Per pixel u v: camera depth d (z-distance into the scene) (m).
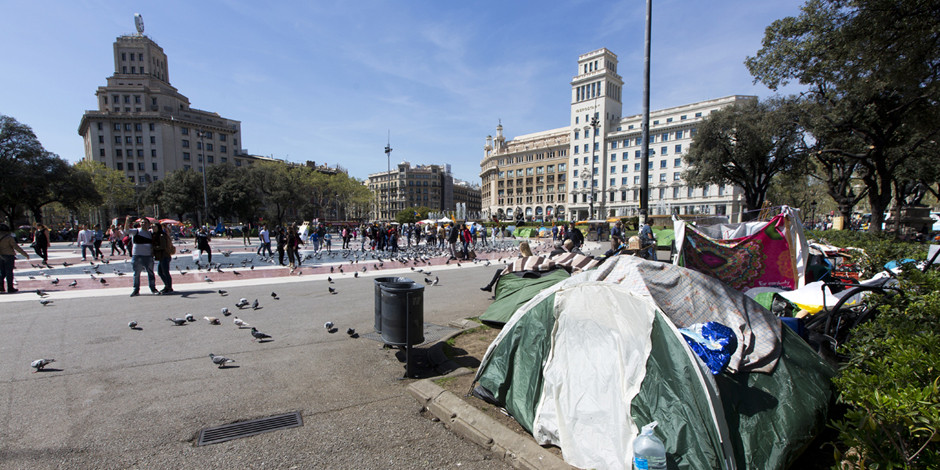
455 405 3.62
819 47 12.77
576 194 88.81
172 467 2.78
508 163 116.44
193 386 4.15
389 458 2.96
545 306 3.64
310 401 3.86
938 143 16.95
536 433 3.12
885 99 15.84
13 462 2.78
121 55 89.00
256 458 2.91
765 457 2.56
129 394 3.94
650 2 12.05
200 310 7.64
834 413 3.14
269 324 6.65
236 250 25.50
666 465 2.48
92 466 2.77
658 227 26.81
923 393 1.97
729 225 7.44
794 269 6.34
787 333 3.45
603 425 2.85
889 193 21.77
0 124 42.38
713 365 2.86
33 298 8.66
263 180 60.75
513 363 3.65
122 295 9.19
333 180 73.94
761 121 26.05
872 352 2.76
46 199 46.62
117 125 77.31
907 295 3.41
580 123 87.94
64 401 3.76
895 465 2.04
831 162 25.41
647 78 12.16
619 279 3.69
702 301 3.48
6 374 4.38
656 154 75.94
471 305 8.27
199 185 56.56
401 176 146.75
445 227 31.59
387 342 4.45
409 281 4.81
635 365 2.94
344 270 14.38
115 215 72.69
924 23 9.07
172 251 9.52
